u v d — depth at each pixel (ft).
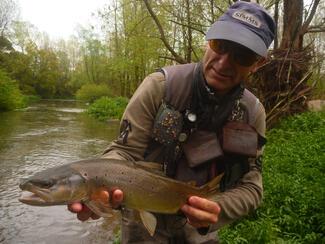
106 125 27.50
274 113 13.50
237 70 2.51
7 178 12.17
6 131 22.17
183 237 2.85
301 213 6.84
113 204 2.37
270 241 6.04
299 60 13.74
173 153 2.65
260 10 2.54
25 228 8.61
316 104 16.61
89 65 73.36
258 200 2.87
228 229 6.42
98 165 2.35
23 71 73.87
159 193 2.45
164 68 2.71
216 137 2.68
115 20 24.68
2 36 66.80
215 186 2.64
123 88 47.60
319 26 14.69
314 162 9.02
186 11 15.33
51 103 60.75
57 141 19.25
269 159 9.41
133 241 2.79
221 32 2.46
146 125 2.63
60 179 2.21
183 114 2.62
